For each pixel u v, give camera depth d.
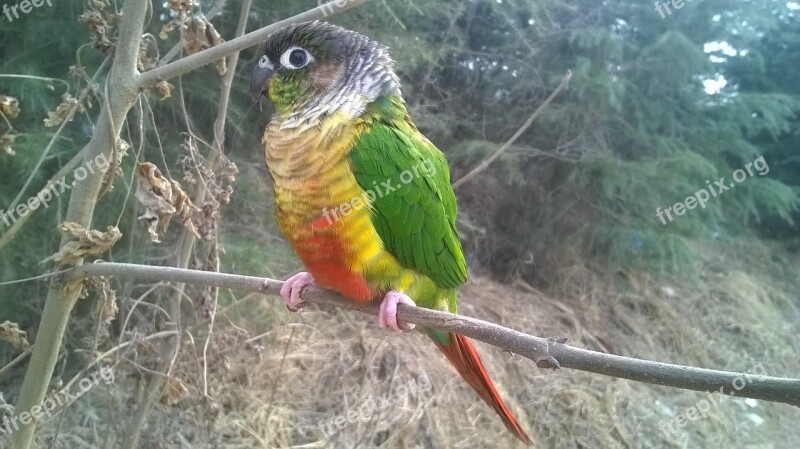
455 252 0.28
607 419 0.60
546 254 0.83
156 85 0.23
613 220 0.82
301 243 0.24
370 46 0.27
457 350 0.29
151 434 0.43
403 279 0.25
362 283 0.25
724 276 0.95
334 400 0.53
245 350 0.53
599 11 0.82
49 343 0.24
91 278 0.24
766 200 0.98
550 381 0.62
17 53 0.48
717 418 0.64
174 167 0.53
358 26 0.64
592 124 0.79
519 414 0.57
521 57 0.82
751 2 0.93
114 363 0.37
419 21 0.73
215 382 0.44
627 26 0.84
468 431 0.53
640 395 0.64
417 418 0.52
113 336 0.46
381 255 0.24
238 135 0.61
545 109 0.78
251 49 0.59
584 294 0.80
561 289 0.80
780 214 1.03
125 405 0.45
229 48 0.22
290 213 0.24
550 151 0.82
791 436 0.66
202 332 0.42
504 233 0.85
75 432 0.43
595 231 0.82
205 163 0.34
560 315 0.76
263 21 0.59
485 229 0.81
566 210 0.83
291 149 0.24
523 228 0.84
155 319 0.41
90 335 0.39
